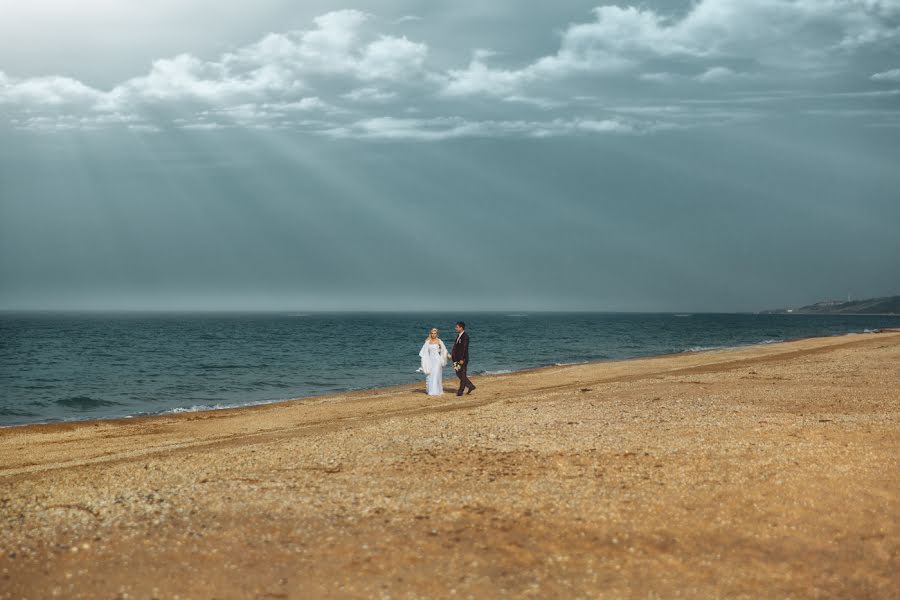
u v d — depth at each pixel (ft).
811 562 21.63
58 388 111.55
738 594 19.51
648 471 31.40
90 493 30.17
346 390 104.99
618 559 21.61
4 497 30.12
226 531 23.68
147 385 115.44
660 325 536.01
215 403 90.94
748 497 27.04
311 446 41.83
